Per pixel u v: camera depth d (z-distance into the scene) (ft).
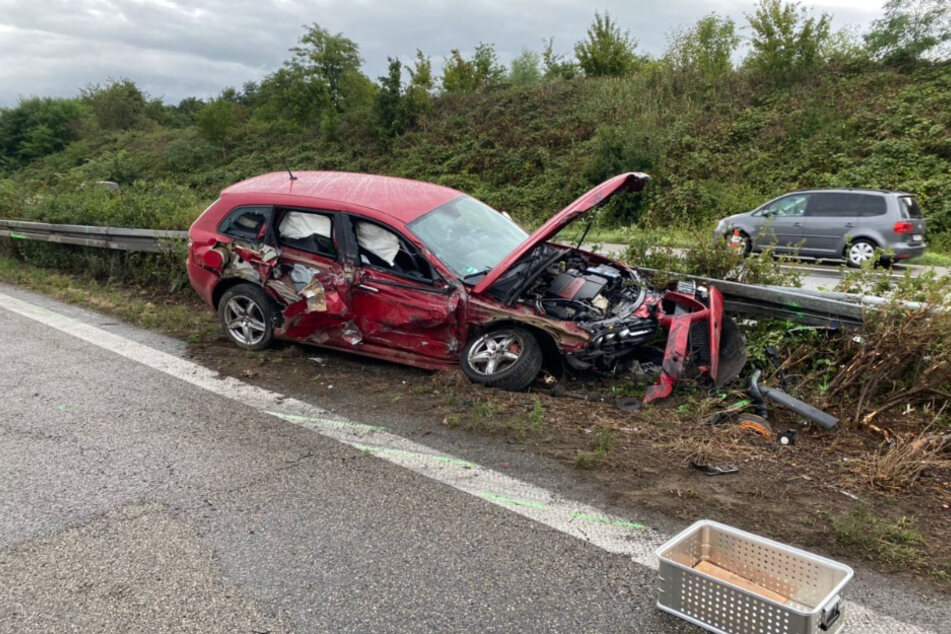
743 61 101.09
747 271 22.02
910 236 44.96
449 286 18.31
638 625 9.11
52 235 35.94
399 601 9.62
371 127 123.34
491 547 10.97
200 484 13.11
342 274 19.57
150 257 32.19
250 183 22.75
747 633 8.55
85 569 10.42
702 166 81.30
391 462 14.07
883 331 16.62
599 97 107.55
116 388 18.56
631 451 14.58
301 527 11.57
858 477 13.53
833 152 75.36
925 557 10.71
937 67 84.94
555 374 19.17
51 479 13.32
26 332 24.45
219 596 9.77
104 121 189.57
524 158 99.76
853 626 9.10
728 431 15.53
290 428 15.85
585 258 22.09
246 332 21.88
